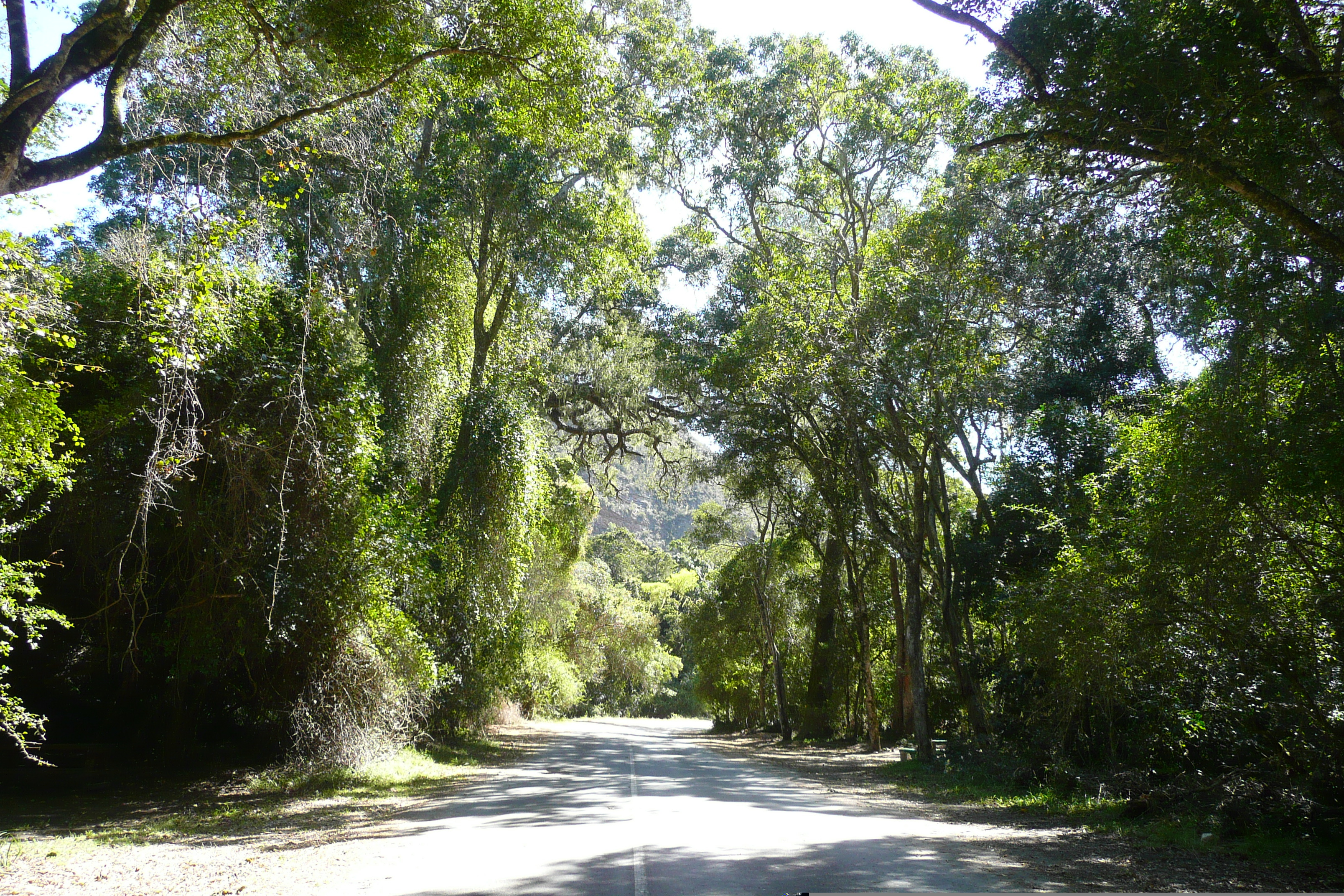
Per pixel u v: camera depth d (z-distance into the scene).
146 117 14.04
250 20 12.35
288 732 18.97
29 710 18.42
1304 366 10.34
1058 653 15.22
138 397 14.52
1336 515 10.57
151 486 13.68
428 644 22.94
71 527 15.40
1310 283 10.57
